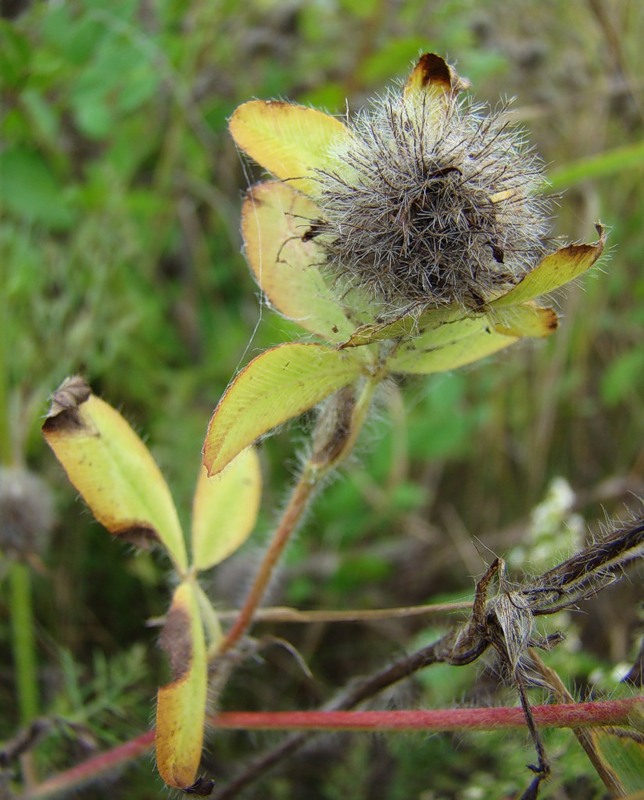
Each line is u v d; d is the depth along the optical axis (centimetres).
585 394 29
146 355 27
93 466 14
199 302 29
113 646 23
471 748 19
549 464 28
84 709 18
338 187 12
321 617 14
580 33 29
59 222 26
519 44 30
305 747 18
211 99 30
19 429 21
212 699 14
